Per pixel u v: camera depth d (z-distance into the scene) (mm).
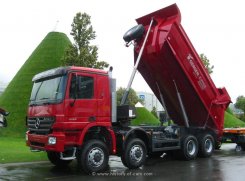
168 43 12047
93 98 10094
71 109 9594
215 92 13852
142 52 12383
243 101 69562
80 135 9758
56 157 11508
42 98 10211
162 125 13422
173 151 13500
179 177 9430
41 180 9016
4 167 11141
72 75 9711
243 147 16828
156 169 10898
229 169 10828
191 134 13602
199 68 13086
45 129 9766
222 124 14797
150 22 12781
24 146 16891
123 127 11070
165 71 12828
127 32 12641
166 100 14312
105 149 10242
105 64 18531
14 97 23047
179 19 12195
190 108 13883
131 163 10797
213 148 14406
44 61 23672
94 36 18953
